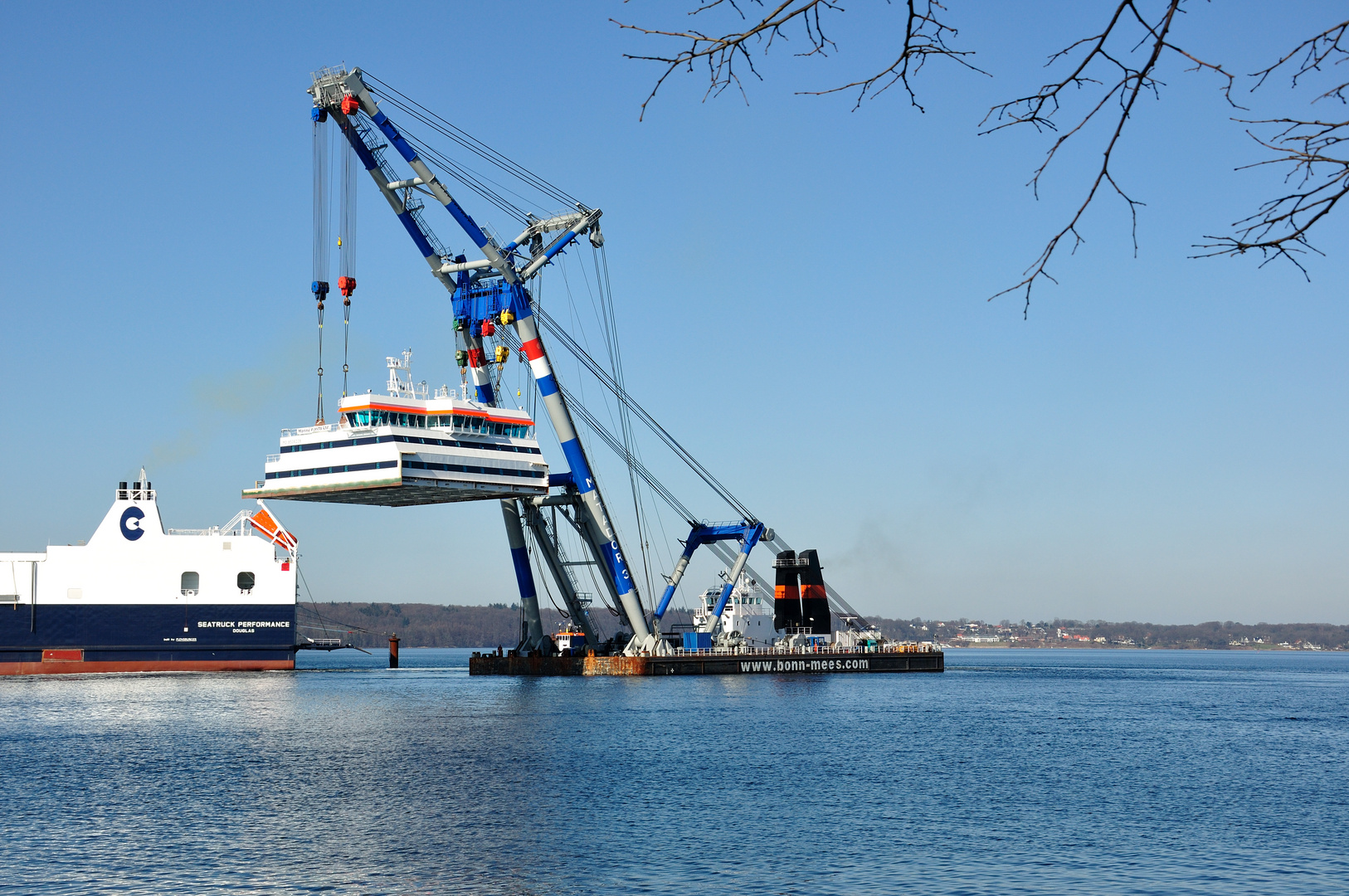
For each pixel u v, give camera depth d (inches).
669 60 339.3
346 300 3747.5
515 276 4082.2
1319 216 296.0
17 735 2716.5
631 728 2888.8
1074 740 2807.6
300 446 3759.8
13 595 4271.7
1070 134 319.6
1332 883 1316.4
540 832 1568.7
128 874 1341.0
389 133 3863.2
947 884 1302.9
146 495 4424.2
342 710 3344.0
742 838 1536.7
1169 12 297.4
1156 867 1386.6
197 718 3107.8
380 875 1333.7
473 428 3863.2
